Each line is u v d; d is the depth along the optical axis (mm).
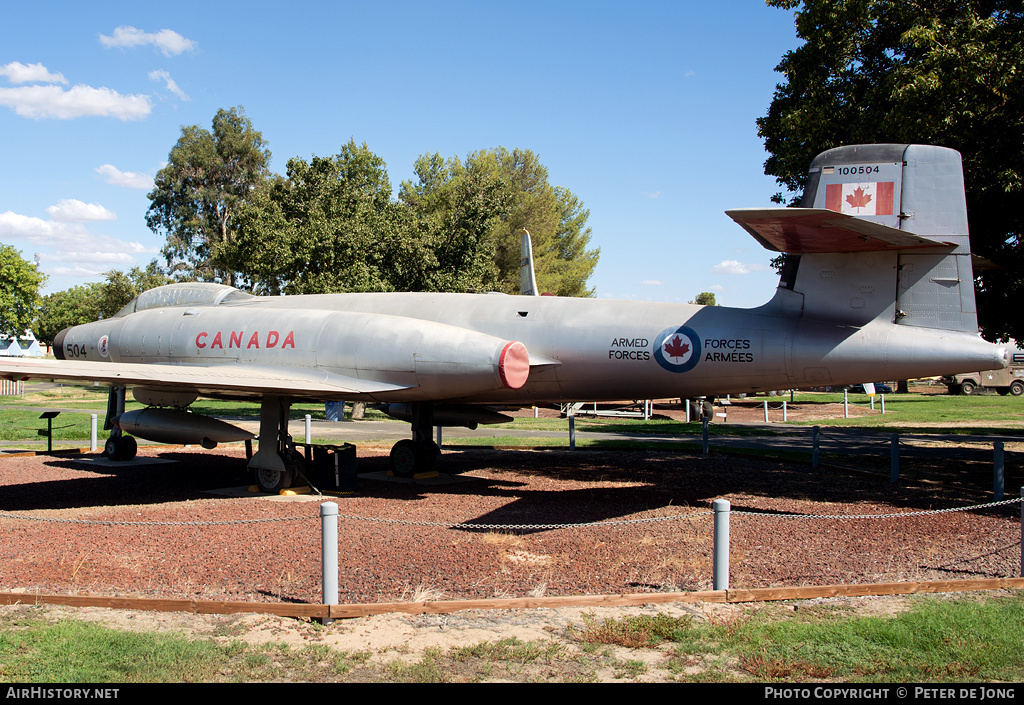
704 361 9773
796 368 9344
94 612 5445
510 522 8812
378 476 12641
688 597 5730
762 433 20984
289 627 5145
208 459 14875
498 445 16953
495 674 4379
